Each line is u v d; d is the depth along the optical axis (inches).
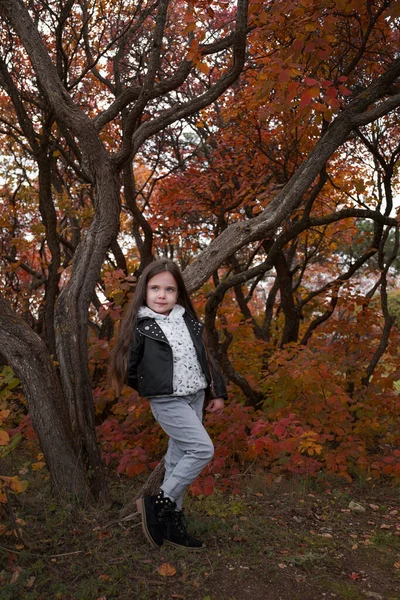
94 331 251.8
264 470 175.3
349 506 152.7
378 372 199.3
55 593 92.3
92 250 139.7
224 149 283.0
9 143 301.4
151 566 102.5
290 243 314.2
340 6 143.2
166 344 107.6
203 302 252.7
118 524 117.3
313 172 151.9
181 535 110.3
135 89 166.2
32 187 290.8
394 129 250.2
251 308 520.4
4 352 122.5
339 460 170.6
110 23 240.5
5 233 312.3
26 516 116.3
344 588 102.2
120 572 98.4
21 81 239.5
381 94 161.6
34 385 122.7
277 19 156.6
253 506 143.3
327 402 187.6
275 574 104.5
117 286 152.6
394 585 106.4
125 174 217.3
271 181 271.6
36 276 286.8
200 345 112.3
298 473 167.2
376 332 234.1
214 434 179.2
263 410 208.8
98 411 194.4
